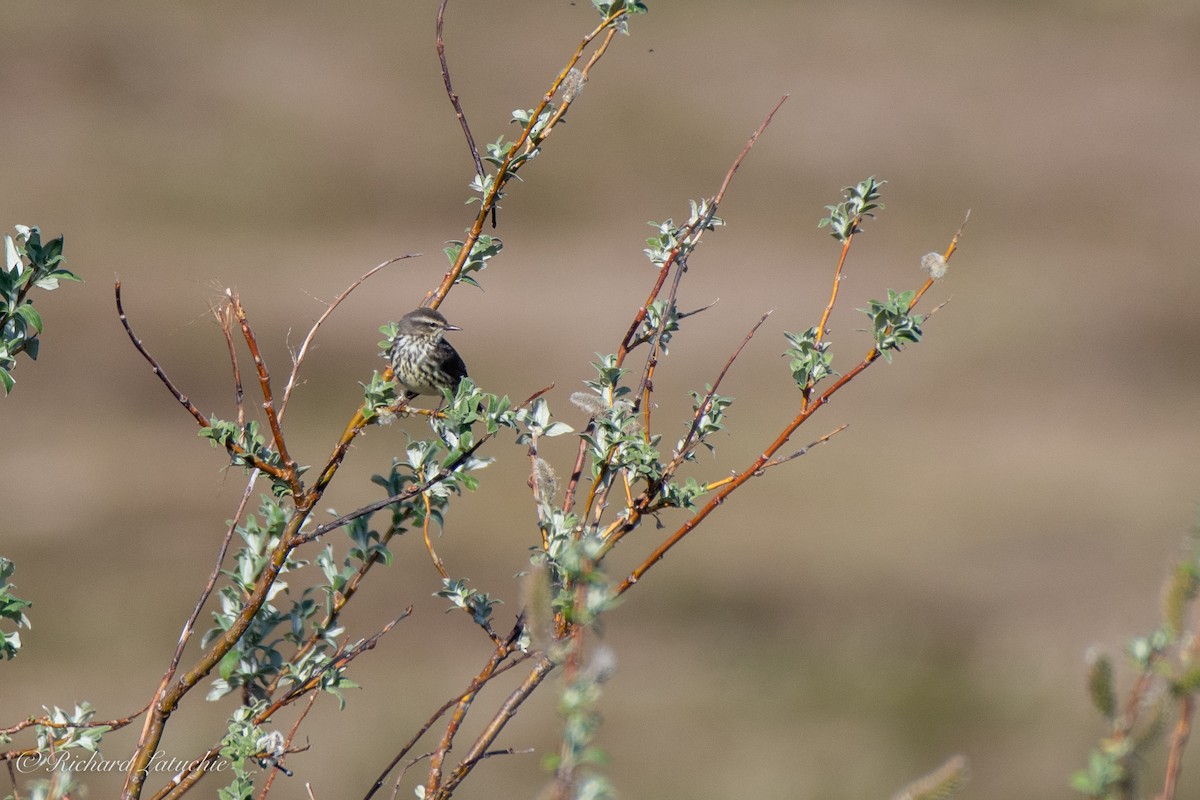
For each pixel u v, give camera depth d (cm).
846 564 2336
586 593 405
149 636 1919
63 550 2266
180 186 4388
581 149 4769
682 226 670
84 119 4709
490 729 551
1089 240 4194
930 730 1725
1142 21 5791
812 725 1761
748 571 2280
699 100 5081
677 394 3133
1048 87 5253
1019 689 1855
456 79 5206
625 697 1844
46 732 563
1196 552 359
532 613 398
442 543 2316
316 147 4691
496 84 5191
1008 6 5938
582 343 3491
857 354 3403
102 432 2844
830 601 2194
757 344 3441
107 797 1215
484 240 628
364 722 1645
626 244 4194
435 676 1820
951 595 2205
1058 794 1605
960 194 4506
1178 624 356
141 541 2320
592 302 3759
